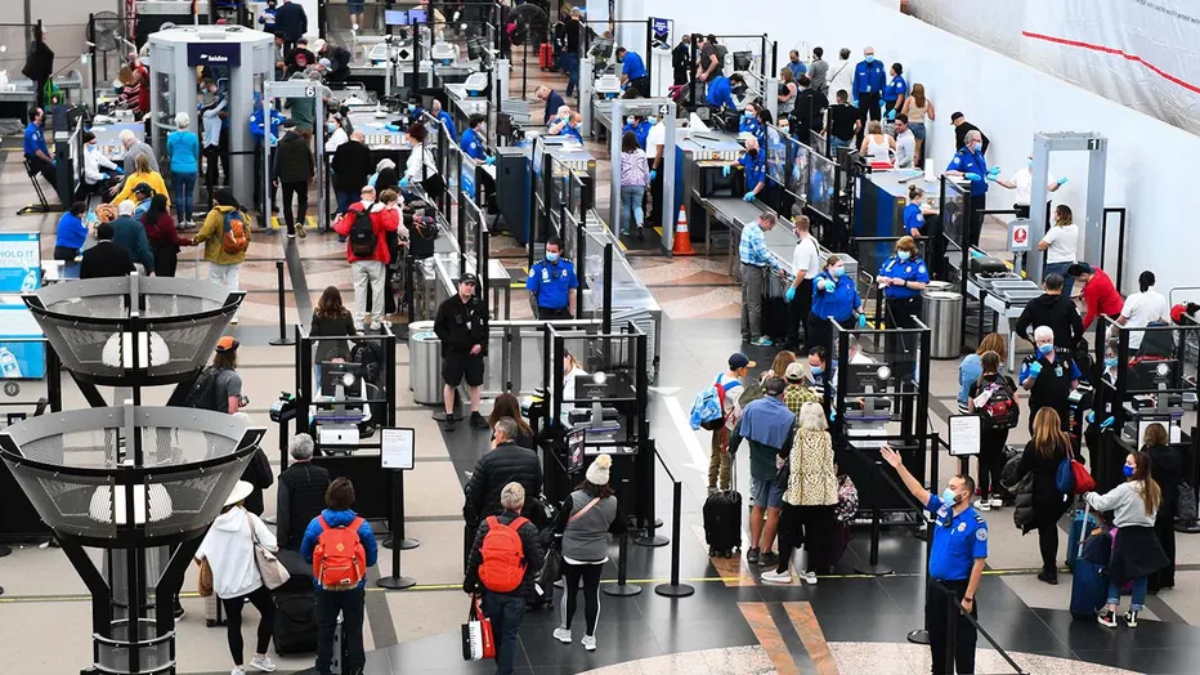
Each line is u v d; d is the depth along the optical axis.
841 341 18.12
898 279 24.33
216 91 32.81
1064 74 32.03
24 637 15.69
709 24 45.78
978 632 16.11
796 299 24.62
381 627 16.11
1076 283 25.95
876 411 18.39
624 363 18.20
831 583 17.28
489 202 32.41
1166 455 17.12
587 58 41.88
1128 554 16.17
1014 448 19.39
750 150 30.78
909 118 34.19
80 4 42.84
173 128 33.16
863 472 18.39
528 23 49.94
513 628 14.64
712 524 17.69
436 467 20.08
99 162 32.28
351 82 43.00
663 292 28.12
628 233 31.88
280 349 24.41
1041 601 17.02
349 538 14.45
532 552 14.62
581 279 24.08
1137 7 29.56
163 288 10.88
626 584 17.05
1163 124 26.89
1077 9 31.41
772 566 17.59
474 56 43.72
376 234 24.84
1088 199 27.12
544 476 18.39
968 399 19.30
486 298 22.42
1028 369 19.59
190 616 16.23
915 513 18.61
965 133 30.88
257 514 17.16
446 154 29.27
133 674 9.81
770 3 42.47
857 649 15.88
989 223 29.30
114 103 38.34
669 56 45.09
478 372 21.17
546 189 27.50
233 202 25.30
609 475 17.17
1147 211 27.16
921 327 18.38
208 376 18.17
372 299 25.25
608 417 18.25
